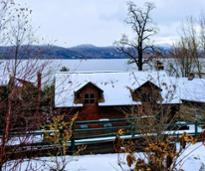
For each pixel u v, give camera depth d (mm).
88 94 25484
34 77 4805
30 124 4465
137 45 39312
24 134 4426
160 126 7426
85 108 25188
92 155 12031
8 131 4152
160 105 9141
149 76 22859
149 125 8781
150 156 6043
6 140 4137
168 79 23016
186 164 10141
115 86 27172
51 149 8789
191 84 29219
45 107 5000
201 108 17047
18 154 4496
